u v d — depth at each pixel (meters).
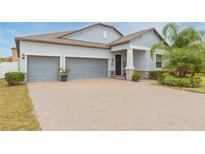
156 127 4.66
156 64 19.92
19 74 13.29
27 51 14.84
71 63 17.58
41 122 4.94
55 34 22.72
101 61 19.77
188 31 14.06
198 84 12.91
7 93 9.45
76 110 6.22
